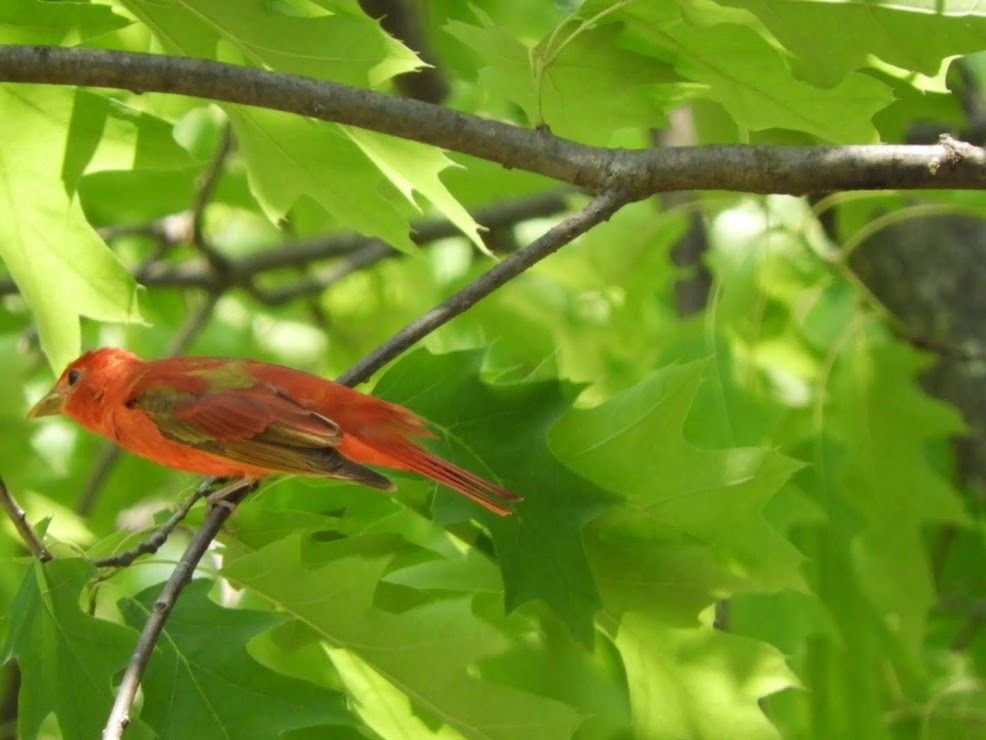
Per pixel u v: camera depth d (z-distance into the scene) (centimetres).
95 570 716
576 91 865
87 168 907
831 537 1195
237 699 732
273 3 845
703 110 1043
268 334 1939
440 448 782
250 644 861
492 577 837
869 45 778
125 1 838
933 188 786
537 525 767
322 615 754
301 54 825
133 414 851
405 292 1875
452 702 759
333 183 895
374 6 1405
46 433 1767
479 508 764
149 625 678
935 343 1233
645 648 834
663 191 791
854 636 1199
